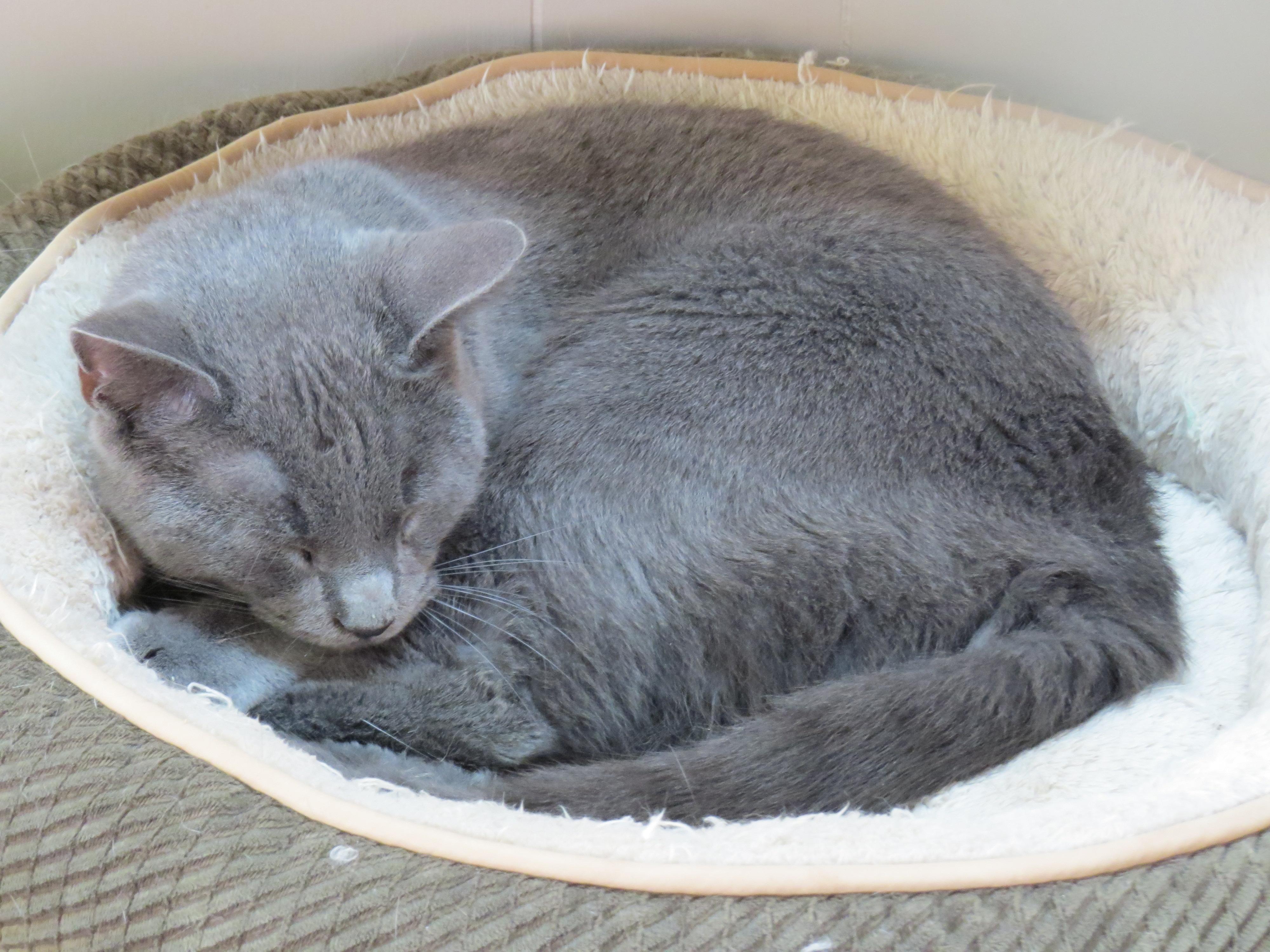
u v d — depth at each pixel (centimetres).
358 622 72
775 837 67
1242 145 89
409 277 73
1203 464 85
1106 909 65
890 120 90
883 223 81
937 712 73
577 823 68
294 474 71
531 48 93
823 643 76
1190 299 85
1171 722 75
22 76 88
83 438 78
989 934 65
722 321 80
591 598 76
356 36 91
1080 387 79
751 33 92
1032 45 90
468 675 76
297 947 64
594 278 85
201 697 71
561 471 78
